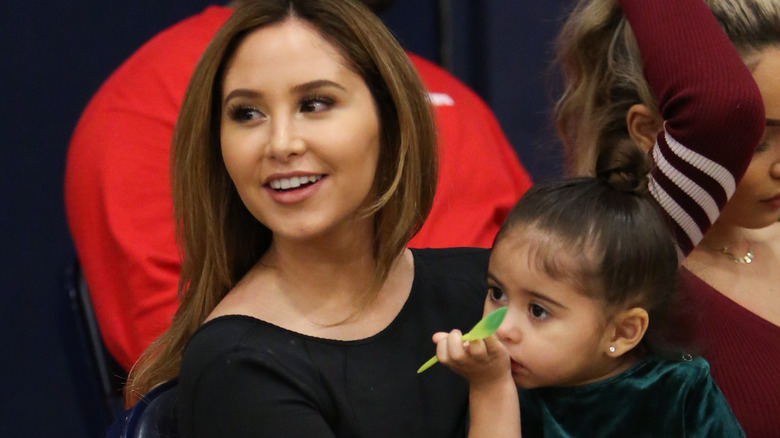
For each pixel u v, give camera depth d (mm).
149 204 6148
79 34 8867
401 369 3895
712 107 4098
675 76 4238
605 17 4895
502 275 3863
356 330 3885
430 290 4156
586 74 5043
